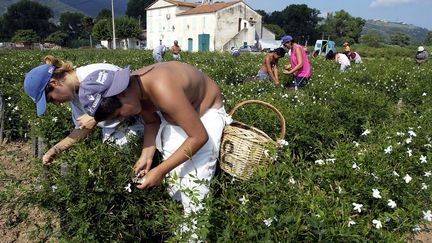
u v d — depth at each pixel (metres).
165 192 3.67
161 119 3.45
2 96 7.68
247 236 2.63
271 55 10.03
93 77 2.86
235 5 62.38
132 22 77.38
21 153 7.02
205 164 3.26
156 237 4.00
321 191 3.07
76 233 3.56
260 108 5.77
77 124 3.97
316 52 32.03
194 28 65.12
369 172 3.38
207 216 2.73
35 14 116.62
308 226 2.57
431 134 4.93
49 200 3.74
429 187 3.47
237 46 62.81
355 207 2.87
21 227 4.61
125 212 3.55
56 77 3.27
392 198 3.25
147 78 2.90
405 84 11.53
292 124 5.43
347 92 7.60
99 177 3.49
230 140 3.43
